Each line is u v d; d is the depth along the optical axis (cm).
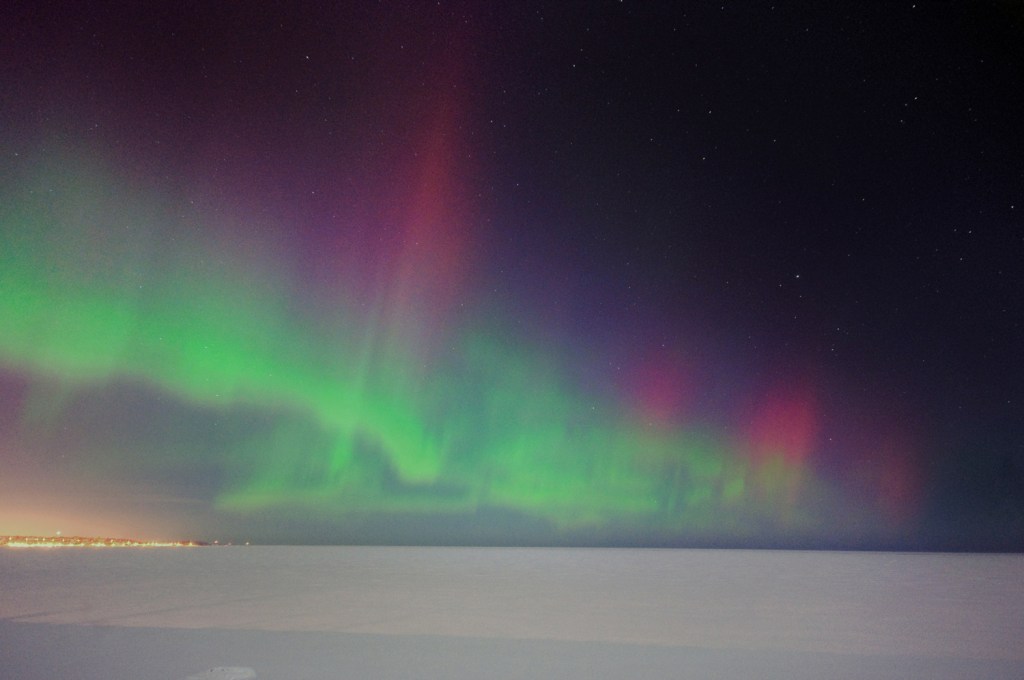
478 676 428
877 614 696
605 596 855
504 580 1078
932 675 429
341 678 422
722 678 423
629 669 446
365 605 761
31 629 595
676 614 695
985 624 631
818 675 429
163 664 458
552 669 446
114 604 766
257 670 442
